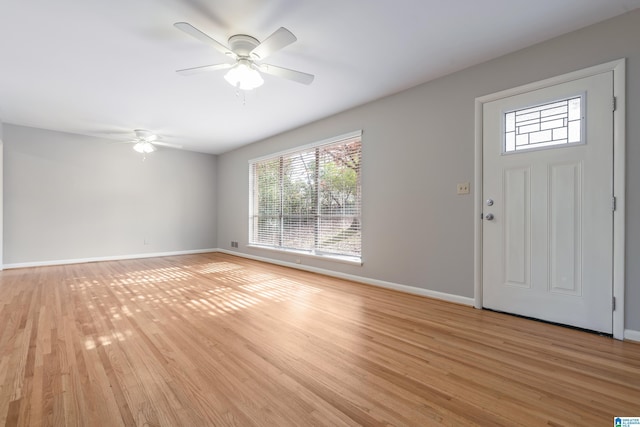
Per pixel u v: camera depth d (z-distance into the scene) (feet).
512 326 7.73
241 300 10.08
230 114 13.78
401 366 5.73
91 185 17.84
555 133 7.84
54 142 16.63
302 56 8.80
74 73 9.71
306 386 5.08
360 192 12.73
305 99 12.01
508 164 8.63
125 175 19.03
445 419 4.28
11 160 15.44
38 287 11.79
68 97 11.70
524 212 8.35
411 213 10.89
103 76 9.93
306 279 13.26
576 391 4.93
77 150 17.33
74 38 7.75
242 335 7.20
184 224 21.52
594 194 7.25
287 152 16.38
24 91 11.12
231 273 14.62
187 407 4.52
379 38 7.89
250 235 19.67
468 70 9.44
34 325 7.80
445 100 9.98
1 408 4.46
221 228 22.71
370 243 12.26
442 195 10.05
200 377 5.34
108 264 17.10
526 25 7.33
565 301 7.68
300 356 6.14
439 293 10.12
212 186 22.94
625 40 6.86
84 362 5.85
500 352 6.31
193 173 21.94
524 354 6.21
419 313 8.74
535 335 7.16
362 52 8.58
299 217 15.84
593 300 7.28
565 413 4.40
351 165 13.11
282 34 6.46
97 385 5.08
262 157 18.35
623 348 6.45
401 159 11.19
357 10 6.77
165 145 20.08
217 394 4.84
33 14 6.78
